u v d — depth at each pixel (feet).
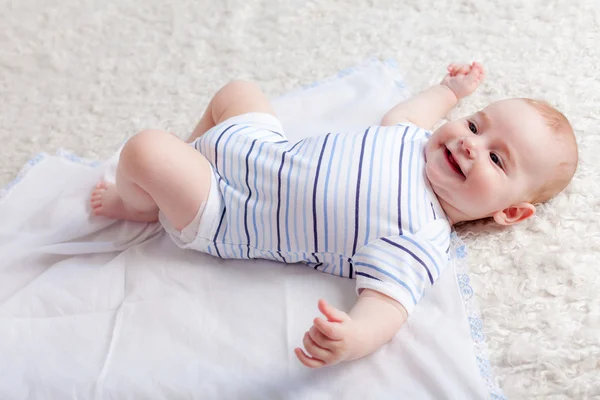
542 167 3.74
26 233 4.00
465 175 3.70
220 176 3.84
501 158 3.74
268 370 3.41
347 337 3.16
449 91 4.52
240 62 5.12
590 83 4.62
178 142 3.65
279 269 3.84
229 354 3.47
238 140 3.86
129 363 3.45
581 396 3.35
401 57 4.99
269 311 3.64
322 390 3.34
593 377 3.40
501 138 3.75
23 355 3.48
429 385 3.35
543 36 4.95
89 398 3.34
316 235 3.63
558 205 4.00
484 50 4.93
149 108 4.89
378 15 5.28
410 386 3.35
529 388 3.39
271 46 5.19
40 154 4.50
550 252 3.84
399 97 4.68
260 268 3.85
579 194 4.04
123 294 3.76
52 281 3.77
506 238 3.92
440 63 4.92
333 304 3.66
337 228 3.60
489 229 3.99
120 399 3.34
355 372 3.40
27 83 5.05
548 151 3.73
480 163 3.67
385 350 3.48
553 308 3.63
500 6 5.18
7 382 3.38
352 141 3.79
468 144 3.69
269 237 3.71
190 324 3.59
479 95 4.64
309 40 5.20
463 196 3.72
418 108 4.42
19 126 4.82
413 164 3.82
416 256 3.50
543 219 3.97
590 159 4.20
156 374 3.41
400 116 4.37
